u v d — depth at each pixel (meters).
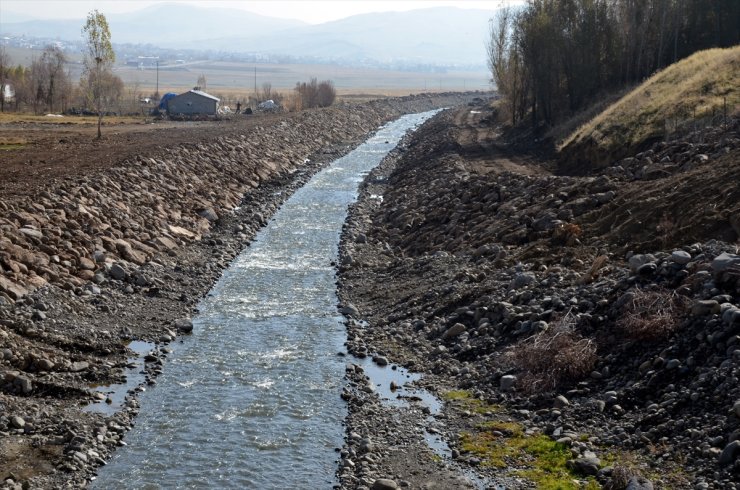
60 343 29.19
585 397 24.06
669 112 51.59
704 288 25.19
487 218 42.81
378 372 28.72
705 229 30.12
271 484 21.42
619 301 26.62
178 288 37.94
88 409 25.30
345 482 21.38
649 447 21.02
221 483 21.42
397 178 69.00
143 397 26.48
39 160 57.34
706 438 20.34
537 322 27.92
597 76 80.06
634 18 80.94
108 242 39.94
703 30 82.56
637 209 33.94
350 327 33.22
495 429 23.62
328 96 146.38
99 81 85.06
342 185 68.75
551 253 34.03
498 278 33.31
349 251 45.25
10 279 32.22
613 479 19.72
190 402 26.20
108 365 28.45
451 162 63.91
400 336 31.59
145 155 59.41
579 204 37.41
